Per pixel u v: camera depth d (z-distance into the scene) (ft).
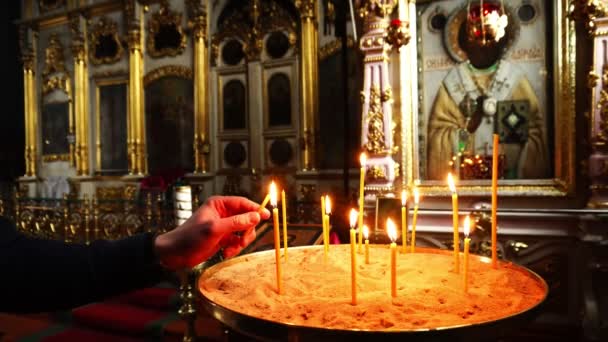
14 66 32.35
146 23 26.11
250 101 22.71
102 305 16.40
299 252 6.55
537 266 13.20
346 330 3.08
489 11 13.56
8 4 32.09
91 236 23.13
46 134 29.94
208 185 23.77
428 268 5.45
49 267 2.62
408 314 3.88
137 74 26.05
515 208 13.50
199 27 23.71
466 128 14.52
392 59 14.74
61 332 15.42
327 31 20.61
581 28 12.80
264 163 22.54
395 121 14.73
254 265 5.71
